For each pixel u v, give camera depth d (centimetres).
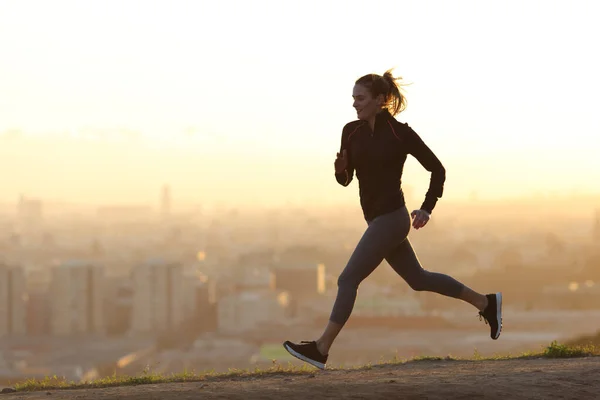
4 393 988
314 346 872
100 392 875
